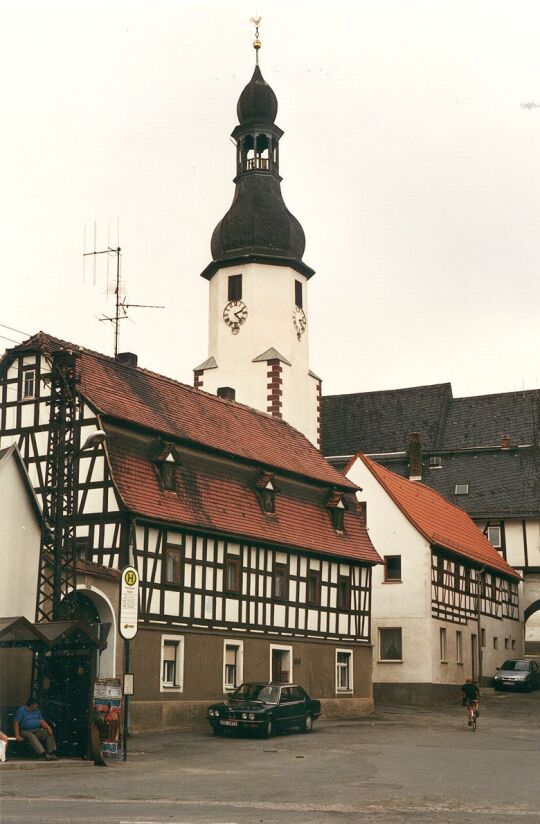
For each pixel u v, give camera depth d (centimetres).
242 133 6347
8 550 3069
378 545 5134
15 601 3078
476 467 7175
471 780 2217
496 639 6009
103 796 1869
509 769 2452
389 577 5100
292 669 4038
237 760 2611
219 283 6228
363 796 1933
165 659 3472
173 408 4044
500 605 6153
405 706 4869
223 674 3703
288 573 4106
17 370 3750
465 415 7688
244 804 1797
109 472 3434
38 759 2494
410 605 5012
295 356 6194
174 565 3569
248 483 4106
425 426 7656
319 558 4300
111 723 2612
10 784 2039
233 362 6097
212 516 3753
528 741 3238
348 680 4388
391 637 5041
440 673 5047
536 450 7106
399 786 2092
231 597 3791
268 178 6300
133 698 3306
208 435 4059
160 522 3491
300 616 4144
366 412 7900
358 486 5016
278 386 5975
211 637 3659
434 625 5025
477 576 5744
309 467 4625
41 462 3628
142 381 4028
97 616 3344
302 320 6291
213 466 3953
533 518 6712
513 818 1672
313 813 1691
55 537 3005
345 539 4519
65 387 3166
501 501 6862
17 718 2534
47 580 3056
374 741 3155
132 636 2666
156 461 3650
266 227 6178
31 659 2900
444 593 5219
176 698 3472
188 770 2377
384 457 7556
